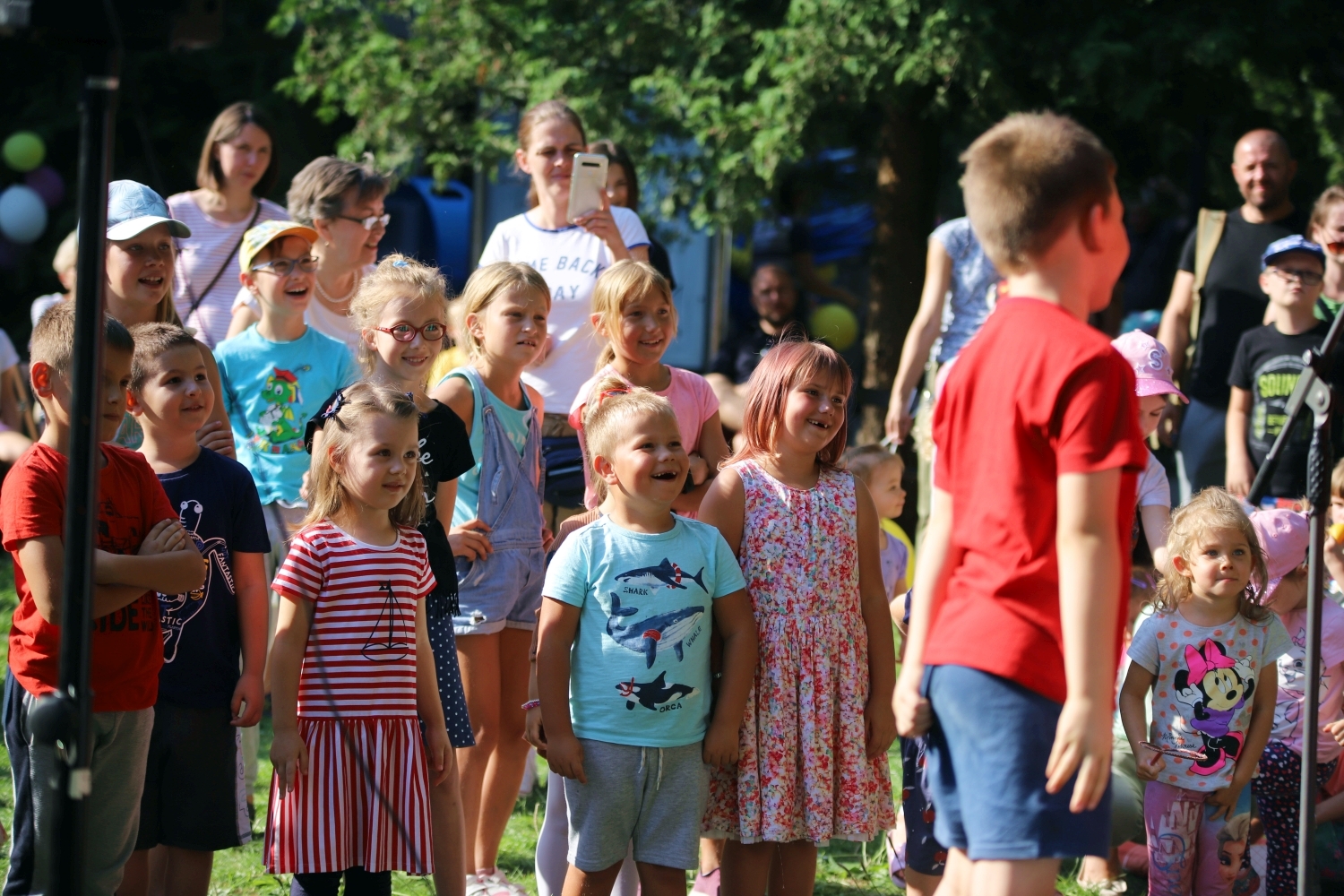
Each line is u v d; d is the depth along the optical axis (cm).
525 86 1547
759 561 587
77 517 388
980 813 423
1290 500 915
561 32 1537
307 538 577
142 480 554
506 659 689
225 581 596
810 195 1784
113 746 531
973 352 450
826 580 586
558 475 871
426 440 649
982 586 432
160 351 592
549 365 878
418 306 695
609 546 572
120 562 518
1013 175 438
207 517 593
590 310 878
